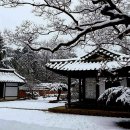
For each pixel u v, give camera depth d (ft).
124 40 30.99
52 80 157.38
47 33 29.37
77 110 59.06
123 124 41.91
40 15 29.48
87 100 65.05
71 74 63.93
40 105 83.30
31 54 166.09
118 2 28.45
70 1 27.68
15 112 60.13
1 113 57.31
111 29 31.30
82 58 64.03
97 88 62.54
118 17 23.38
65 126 39.52
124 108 55.93
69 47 30.48
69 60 65.67
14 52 180.65
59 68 61.36
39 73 174.40
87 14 30.78
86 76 64.64
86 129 36.99
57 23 29.04
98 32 31.60
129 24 24.18
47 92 152.97
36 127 35.86
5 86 114.52
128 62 34.24
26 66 163.12
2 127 35.12
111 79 34.55
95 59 63.62
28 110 65.98
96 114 56.13
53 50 26.55
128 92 36.17
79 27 26.27
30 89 131.34
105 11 23.29
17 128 34.63
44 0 27.40
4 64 161.38
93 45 30.58
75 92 98.53
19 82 118.83
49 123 42.24
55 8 27.50
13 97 118.42
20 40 28.45
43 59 170.81
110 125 41.01
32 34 28.73
